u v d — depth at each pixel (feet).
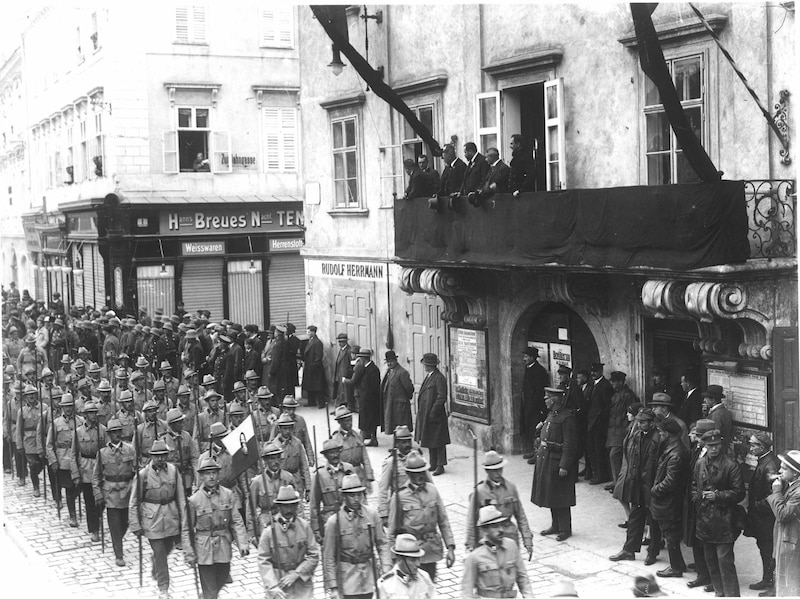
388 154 68.69
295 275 110.32
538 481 43.37
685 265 41.39
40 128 130.72
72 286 116.78
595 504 47.73
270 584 32.01
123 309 100.83
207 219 104.99
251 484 39.14
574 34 52.70
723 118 44.93
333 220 76.13
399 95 66.85
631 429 40.27
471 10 59.67
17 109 144.87
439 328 63.93
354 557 32.53
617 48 50.16
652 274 43.47
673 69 47.42
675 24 46.09
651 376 49.47
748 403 42.98
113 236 101.09
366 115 71.00
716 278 40.65
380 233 70.23
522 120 58.39
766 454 36.09
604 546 41.96
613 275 50.52
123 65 101.71
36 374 65.51
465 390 60.85
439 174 63.67
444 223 56.18
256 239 107.55
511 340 57.57
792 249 42.04
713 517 35.06
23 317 111.55
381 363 70.64
